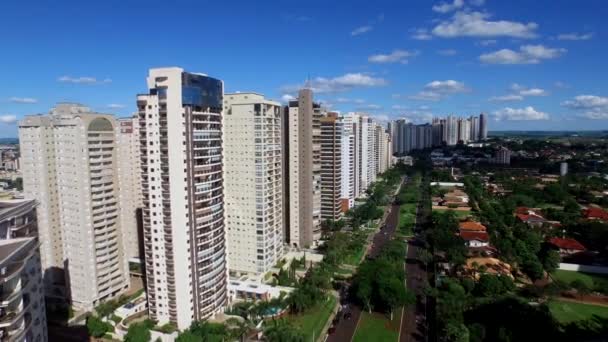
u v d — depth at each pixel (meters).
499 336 105.88
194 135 116.56
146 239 120.38
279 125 170.38
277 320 125.62
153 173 115.62
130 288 156.38
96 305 140.00
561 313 125.75
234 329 118.50
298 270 171.50
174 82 110.75
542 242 187.50
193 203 118.12
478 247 182.38
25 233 78.00
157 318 121.88
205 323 118.31
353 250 194.62
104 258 142.38
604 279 151.12
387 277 134.50
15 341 65.38
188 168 116.19
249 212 161.12
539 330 108.94
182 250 117.00
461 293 130.12
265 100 163.00
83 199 134.62
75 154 132.75
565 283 141.00
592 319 121.25
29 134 139.00
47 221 141.88
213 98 123.75
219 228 129.62
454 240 180.00
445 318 116.12
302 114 195.25
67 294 141.38
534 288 136.25
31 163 140.25
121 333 119.94
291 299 134.12
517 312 115.62
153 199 116.88
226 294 136.62
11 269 62.81
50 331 125.88
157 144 114.25
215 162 125.88
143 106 113.75
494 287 134.50
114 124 143.38
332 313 134.25
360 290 133.88
